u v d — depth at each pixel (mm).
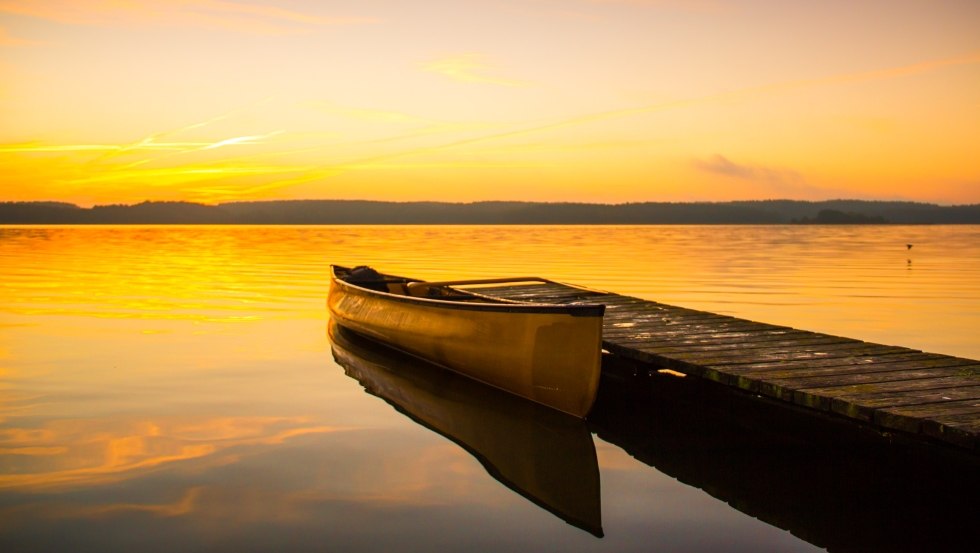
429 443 7340
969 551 5117
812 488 6344
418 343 10328
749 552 5074
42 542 5039
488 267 30562
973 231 122188
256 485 6113
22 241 59438
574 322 8047
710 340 9344
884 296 19688
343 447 7160
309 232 110625
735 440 7738
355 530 5297
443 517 5562
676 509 5848
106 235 82000
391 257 38312
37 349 11836
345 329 13992
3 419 7902
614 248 50062
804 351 8625
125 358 11195
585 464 6906
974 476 6316
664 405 9180
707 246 53875
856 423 7211
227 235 88500
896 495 6188
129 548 4957
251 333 13648
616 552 5047
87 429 7582
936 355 8375
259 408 8508
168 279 24828
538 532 5336
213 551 4934
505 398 9141
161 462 6625
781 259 36625
